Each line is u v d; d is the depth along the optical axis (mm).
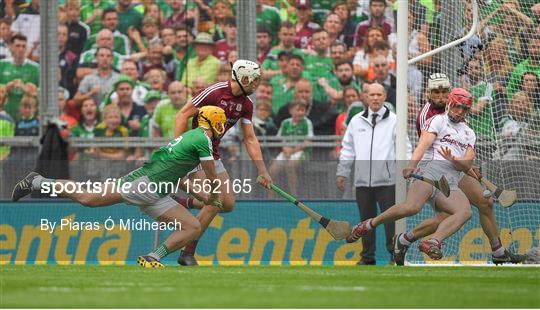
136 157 46438
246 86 33719
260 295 21031
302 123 46562
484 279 27141
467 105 34062
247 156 42656
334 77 47156
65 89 48219
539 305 19609
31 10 47719
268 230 37094
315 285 24250
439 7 39844
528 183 38281
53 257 36938
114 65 48281
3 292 21734
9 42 47469
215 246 36844
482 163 38344
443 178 33844
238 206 37062
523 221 37844
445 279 26953
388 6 47750
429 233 34719
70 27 48438
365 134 38531
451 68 39719
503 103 40469
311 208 37250
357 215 37375
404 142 36375
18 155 46031
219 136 31859
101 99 48031
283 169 37469
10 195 37500
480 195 35219
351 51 47406
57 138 43500
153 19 48219
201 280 25906
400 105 36406
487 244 37281
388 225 36531
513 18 40625
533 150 40469
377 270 31391
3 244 36969
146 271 30000
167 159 31562
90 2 48406
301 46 47281
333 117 46781
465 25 39719
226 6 48000
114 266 33188
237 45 43875
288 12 47344
